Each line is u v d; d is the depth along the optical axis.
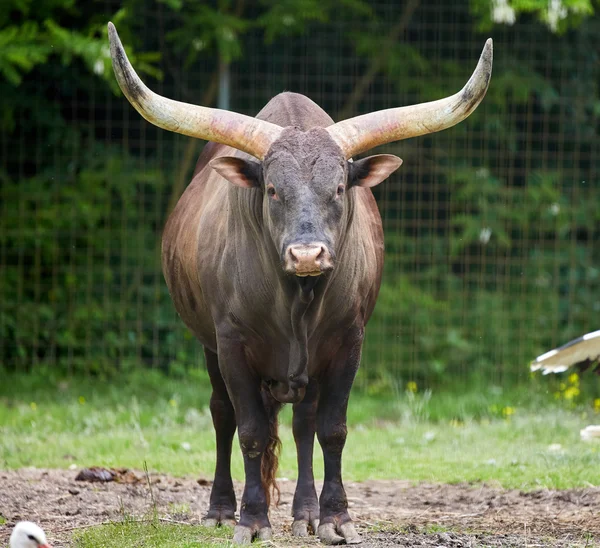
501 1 45.38
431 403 43.78
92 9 49.91
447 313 48.72
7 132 50.59
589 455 30.98
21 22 49.03
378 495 26.94
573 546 20.31
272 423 22.84
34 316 47.62
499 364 48.12
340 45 50.84
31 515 23.45
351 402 43.59
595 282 50.38
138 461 30.97
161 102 19.25
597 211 50.88
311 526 21.62
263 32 50.31
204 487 27.47
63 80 49.62
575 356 23.58
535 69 51.66
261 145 19.03
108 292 48.84
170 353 48.41
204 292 21.91
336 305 20.14
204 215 22.56
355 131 19.31
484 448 33.84
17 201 49.00
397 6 50.91
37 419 39.38
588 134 51.47
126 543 20.25
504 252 51.31
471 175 49.94
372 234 22.77
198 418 39.62
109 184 49.12
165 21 50.31
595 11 50.19
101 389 46.12
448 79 50.66
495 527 22.59
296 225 17.75
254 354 20.89
